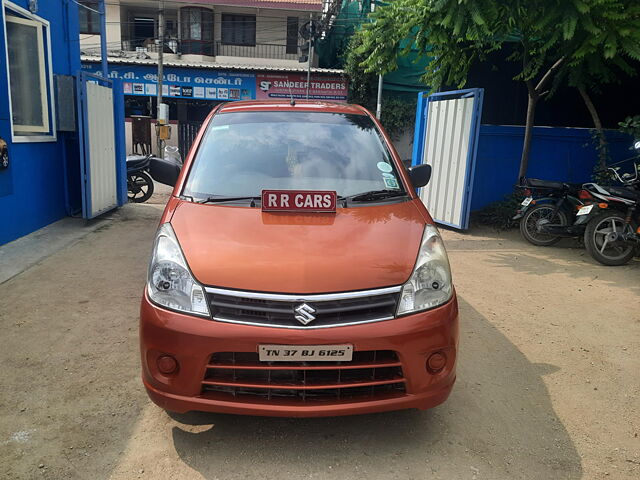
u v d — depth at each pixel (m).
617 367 3.65
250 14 25.11
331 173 3.38
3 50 5.81
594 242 6.25
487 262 6.35
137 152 19.88
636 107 9.92
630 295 5.16
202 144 3.54
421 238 2.81
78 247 6.23
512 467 2.56
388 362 2.43
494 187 8.95
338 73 21.75
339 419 2.92
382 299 2.45
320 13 24.48
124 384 3.20
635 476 2.52
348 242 2.68
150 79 22.02
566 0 5.92
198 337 2.35
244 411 2.41
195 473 2.45
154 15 25.22
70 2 7.64
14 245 6.03
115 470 2.46
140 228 7.37
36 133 6.83
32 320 4.09
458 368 3.56
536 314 4.61
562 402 3.18
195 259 2.53
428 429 2.85
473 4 5.99
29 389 3.11
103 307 4.39
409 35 7.35
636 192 6.05
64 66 7.54
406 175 3.53
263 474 2.46
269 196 2.93
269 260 2.51
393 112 20.89
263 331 2.33
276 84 22.23
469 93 7.87
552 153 8.91
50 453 2.56
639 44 6.05
